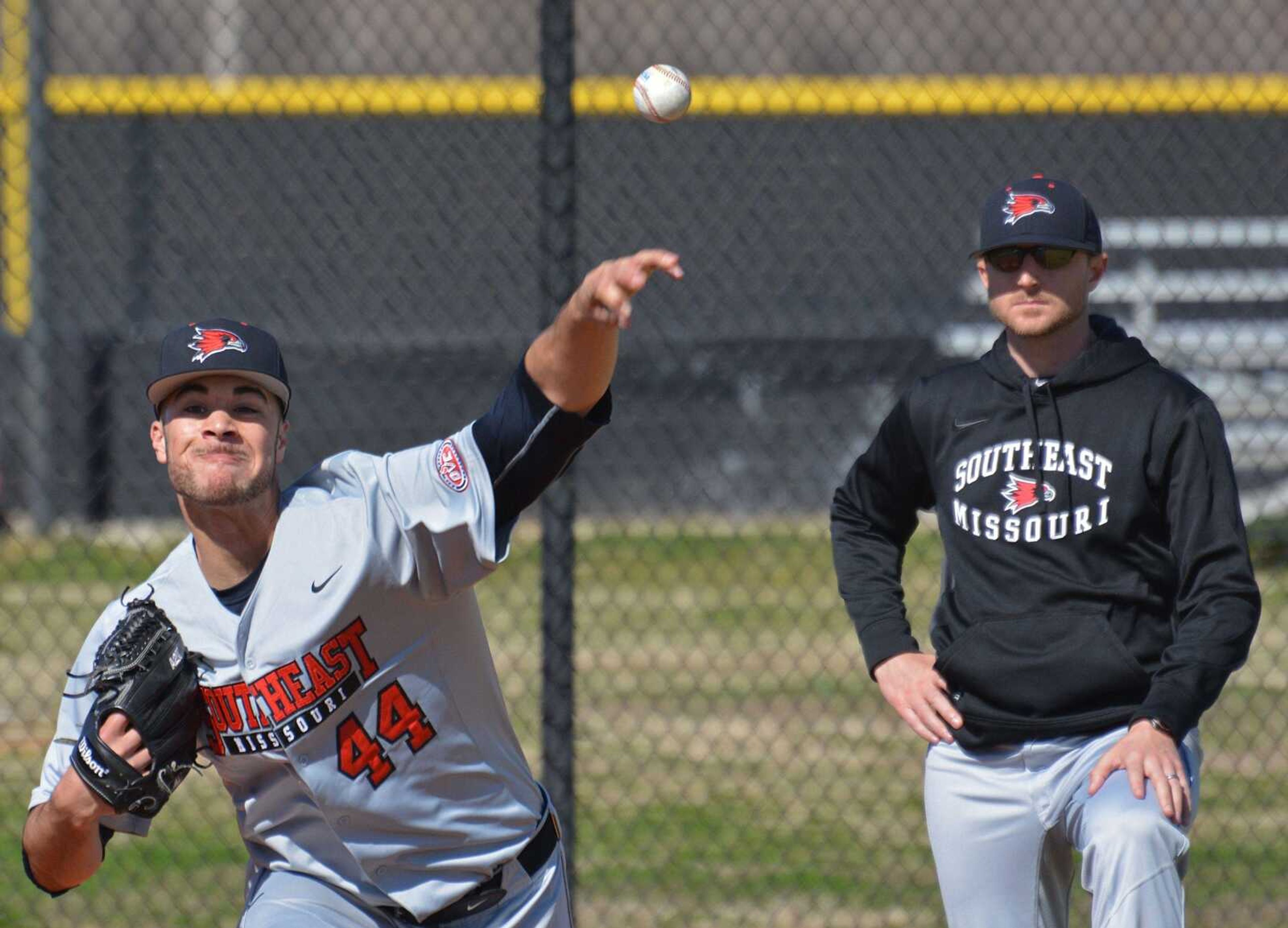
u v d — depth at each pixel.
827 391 47.12
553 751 16.31
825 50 45.72
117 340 46.28
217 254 47.44
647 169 45.66
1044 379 12.47
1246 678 28.86
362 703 10.33
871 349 46.97
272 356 10.31
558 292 16.36
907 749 25.67
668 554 38.16
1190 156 42.31
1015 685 12.32
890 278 46.78
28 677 29.72
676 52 44.81
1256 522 39.34
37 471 45.44
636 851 20.73
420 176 46.53
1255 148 42.06
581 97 32.53
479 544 10.08
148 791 10.37
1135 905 11.12
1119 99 38.00
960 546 12.77
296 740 10.27
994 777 12.54
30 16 37.88
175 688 10.30
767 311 46.78
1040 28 44.00
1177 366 40.72
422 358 47.28
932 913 18.55
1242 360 41.25
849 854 20.59
